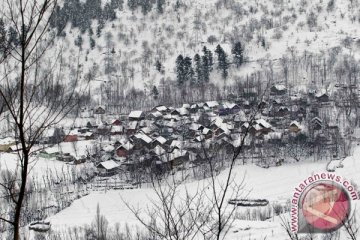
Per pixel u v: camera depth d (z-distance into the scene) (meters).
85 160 80.81
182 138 81.00
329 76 141.75
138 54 196.62
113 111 128.75
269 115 94.19
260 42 184.38
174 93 145.50
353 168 62.69
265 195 56.84
